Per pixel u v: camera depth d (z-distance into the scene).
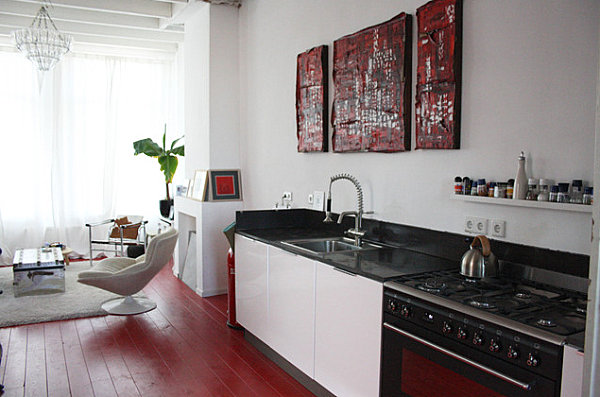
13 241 6.98
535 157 2.19
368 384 2.39
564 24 2.05
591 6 1.96
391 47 2.96
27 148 7.01
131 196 7.66
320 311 2.75
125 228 6.48
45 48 4.75
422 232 2.84
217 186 5.00
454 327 1.90
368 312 2.37
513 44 2.27
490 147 2.40
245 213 3.82
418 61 2.77
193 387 3.03
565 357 1.50
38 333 3.96
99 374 3.21
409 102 2.89
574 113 2.03
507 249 2.32
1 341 3.78
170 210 6.79
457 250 2.62
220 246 5.06
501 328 1.72
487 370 1.74
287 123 4.23
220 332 4.00
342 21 3.48
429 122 2.71
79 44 7.02
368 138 3.20
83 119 7.25
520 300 1.93
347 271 2.51
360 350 2.44
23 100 6.95
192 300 4.92
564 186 2.00
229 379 3.14
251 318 3.62
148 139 6.70
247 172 5.03
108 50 7.23
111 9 5.02
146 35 6.36
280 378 3.16
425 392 2.04
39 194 7.11
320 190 3.82
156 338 3.86
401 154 2.98
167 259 4.48
